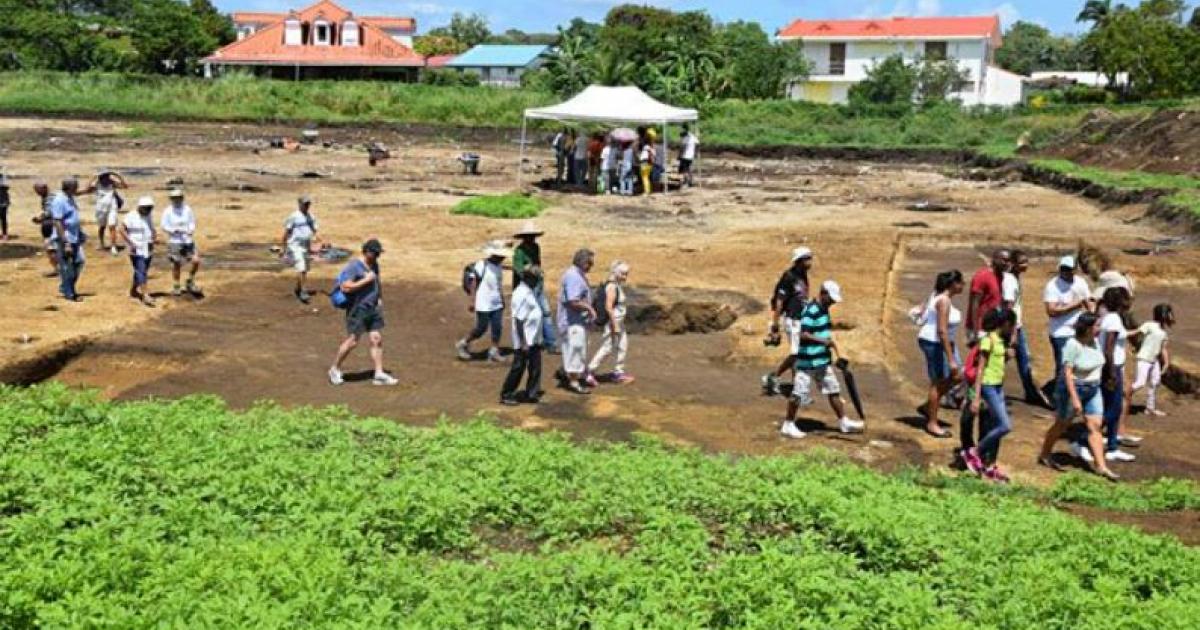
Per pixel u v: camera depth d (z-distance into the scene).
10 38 83.81
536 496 9.53
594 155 38.19
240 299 19.97
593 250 25.84
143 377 15.58
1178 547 9.25
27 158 42.62
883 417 14.60
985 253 28.02
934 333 13.70
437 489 9.27
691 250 26.14
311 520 8.41
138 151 47.66
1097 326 12.73
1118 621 7.38
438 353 17.11
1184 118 44.59
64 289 19.08
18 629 6.59
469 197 35.28
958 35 83.81
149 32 86.81
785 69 81.75
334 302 15.05
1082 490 11.91
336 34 87.62
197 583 6.98
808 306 13.53
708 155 58.38
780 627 6.99
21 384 15.09
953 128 61.19
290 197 34.28
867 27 87.75
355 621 6.61
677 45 76.44
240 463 9.74
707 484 10.05
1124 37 72.44
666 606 7.26
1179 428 14.54
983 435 12.46
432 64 98.94
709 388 15.66
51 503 8.45
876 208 35.56
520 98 68.69
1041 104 69.75
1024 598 7.80
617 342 15.74
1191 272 24.05
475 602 7.06
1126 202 35.06
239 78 71.62
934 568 8.38
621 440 13.27
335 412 12.47
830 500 9.51
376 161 45.34
